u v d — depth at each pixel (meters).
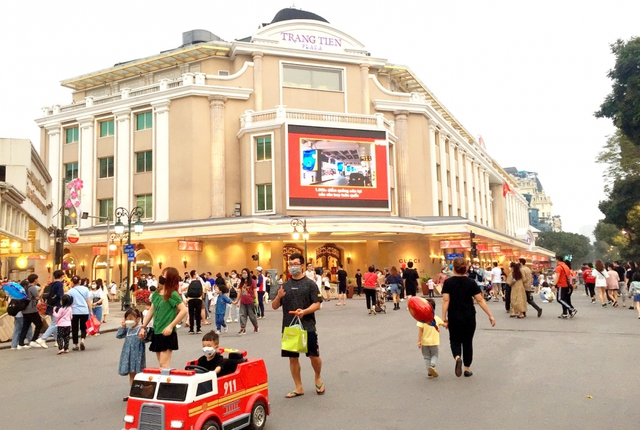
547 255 78.50
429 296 30.80
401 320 16.97
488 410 6.30
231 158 36.66
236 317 20.20
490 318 8.03
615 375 7.91
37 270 39.19
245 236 33.53
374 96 40.81
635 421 5.74
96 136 39.72
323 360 9.99
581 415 6.00
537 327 13.88
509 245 51.56
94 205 38.97
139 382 5.35
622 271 25.16
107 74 41.78
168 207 36.28
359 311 21.08
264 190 34.88
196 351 11.84
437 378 8.11
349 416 6.27
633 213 42.19
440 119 45.34
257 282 20.38
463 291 8.09
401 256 36.88
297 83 38.78
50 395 8.01
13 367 10.75
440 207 45.22
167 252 35.50
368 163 34.94
